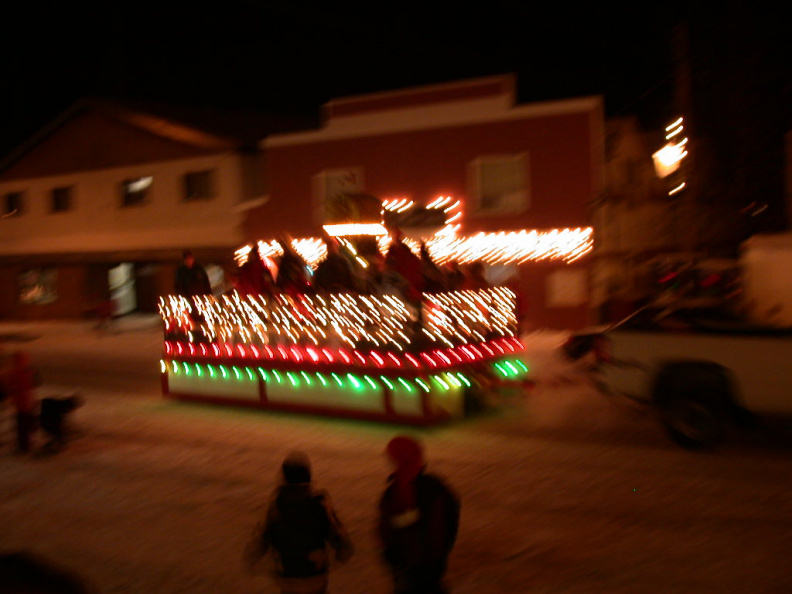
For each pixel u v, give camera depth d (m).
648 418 10.61
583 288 22.23
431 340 10.19
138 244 31.62
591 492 7.64
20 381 10.15
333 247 11.28
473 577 5.78
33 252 35.06
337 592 5.62
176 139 30.23
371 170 25.36
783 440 9.32
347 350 10.70
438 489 4.49
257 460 9.24
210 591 5.71
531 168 22.98
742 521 6.70
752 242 9.44
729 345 8.64
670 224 20.38
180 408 12.53
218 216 29.44
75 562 6.34
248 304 11.67
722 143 19.58
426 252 11.12
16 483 8.74
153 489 8.29
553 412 11.29
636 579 5.64
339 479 8.33
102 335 25.89
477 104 23.67
